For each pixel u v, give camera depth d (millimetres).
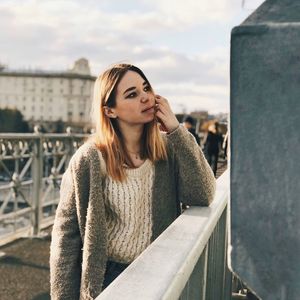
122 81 1775
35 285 4047
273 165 567
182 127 1812
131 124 1803
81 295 1660
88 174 1729
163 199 1815
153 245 1033
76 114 161750
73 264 1746
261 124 570
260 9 593
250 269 574
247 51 574
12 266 4508
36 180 5859
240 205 578
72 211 1763
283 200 561
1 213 5203
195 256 1038
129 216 1775
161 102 1839
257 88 571
